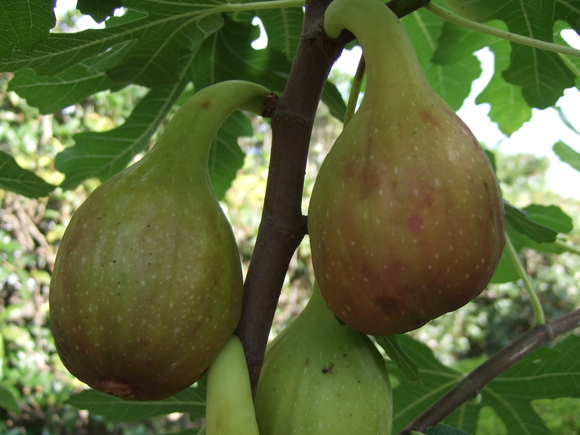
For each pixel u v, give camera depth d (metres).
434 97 0.14
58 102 0.27
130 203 0.14
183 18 0.20
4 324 0.80
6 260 0.81
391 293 0.13
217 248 0.14
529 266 1.52
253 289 0.15
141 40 0.21
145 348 0.13
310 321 0.17
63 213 0.90
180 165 0.15
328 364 0.16
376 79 0.14
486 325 1.43
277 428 0.15
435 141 0.13
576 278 1.50
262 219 0.16
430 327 1.43
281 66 0.28
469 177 0.13
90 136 0.30
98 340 0.13
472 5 0.24
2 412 0.83
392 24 0.14
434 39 0.34
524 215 0.26
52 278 0.14
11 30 0.15
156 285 0.13
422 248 0.12
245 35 0.27
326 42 0.15
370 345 0.17
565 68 0.27
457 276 0.13
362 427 0.15
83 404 0.27
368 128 0.13
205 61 0.28
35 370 0.84
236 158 0.32
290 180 0.16
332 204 0.13
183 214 0.14
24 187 0.27
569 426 0.83
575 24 0.22
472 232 0.13
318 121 1.32
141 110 0.30
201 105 0.15
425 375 0.28
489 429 0.77
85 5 0.19
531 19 0.23
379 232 0.13
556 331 0.24
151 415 0.26
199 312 0.13
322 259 0.14
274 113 0.16
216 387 0.13
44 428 0.85
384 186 0.13
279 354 0.16
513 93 0.33
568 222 0.35
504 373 0.27
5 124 0.84
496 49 0.32
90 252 0.13
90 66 0.24
